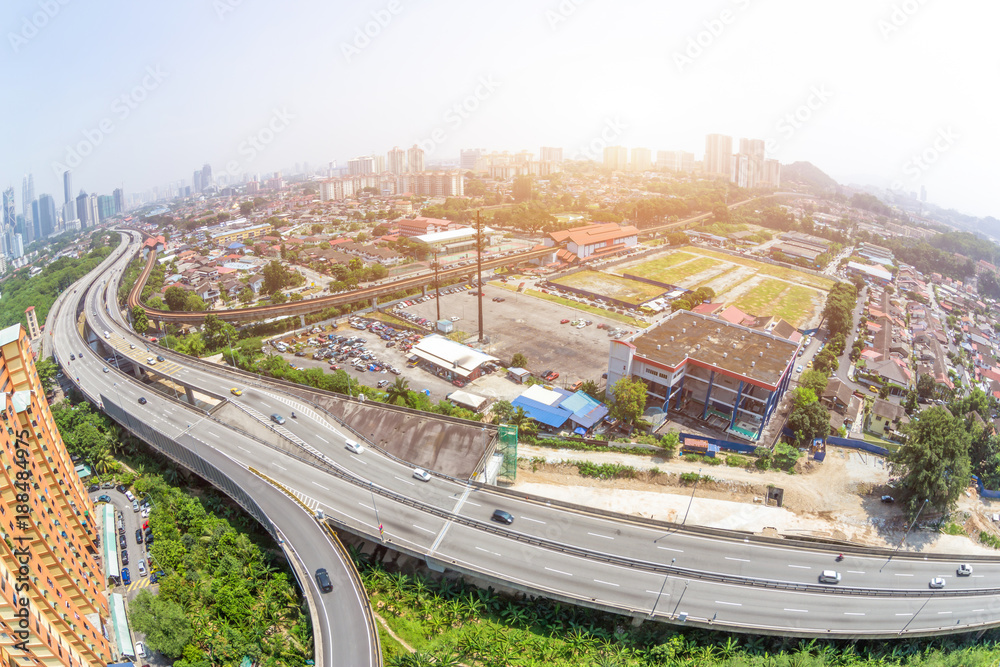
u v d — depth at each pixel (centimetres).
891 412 14500
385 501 10250
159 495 11656
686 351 14662
